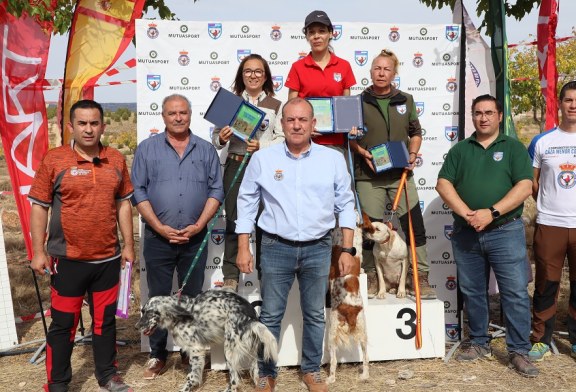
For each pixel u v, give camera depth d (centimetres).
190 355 456
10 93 568
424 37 601
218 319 452
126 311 437
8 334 573
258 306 526
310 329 449
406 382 481
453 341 604
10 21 565
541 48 634
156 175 475
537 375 486
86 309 711
